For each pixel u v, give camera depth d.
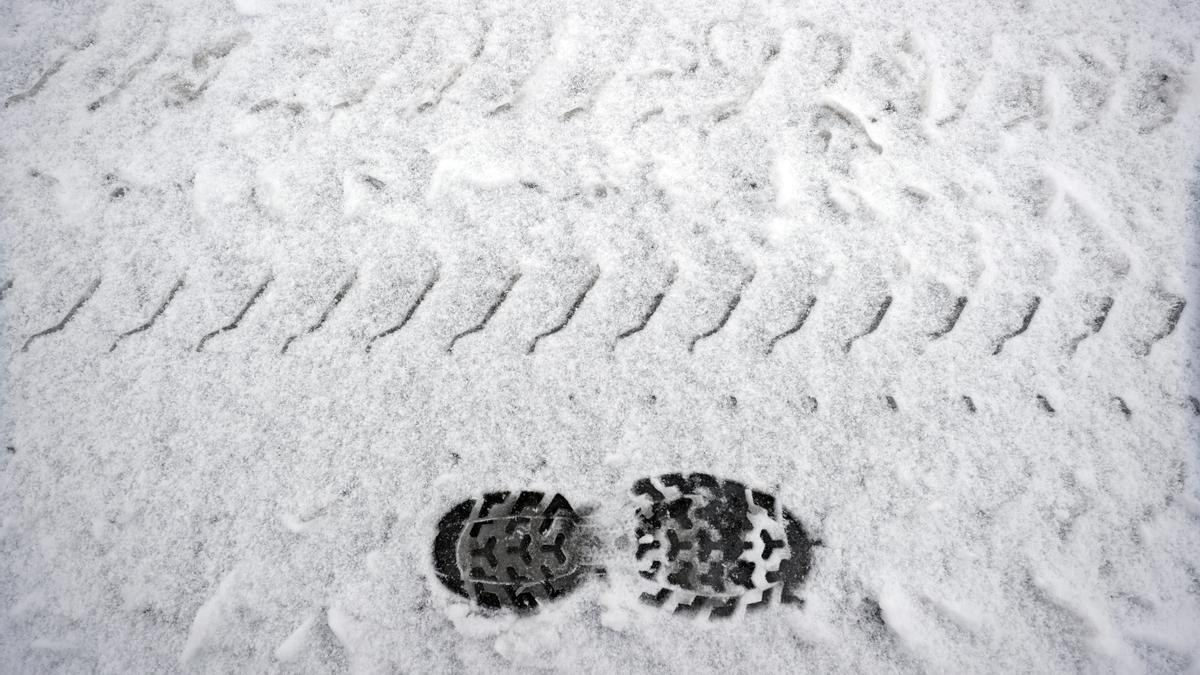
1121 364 0.90
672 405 0.91
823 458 0.90
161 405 0.93
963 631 0.86
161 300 0.96
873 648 0.86
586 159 0.98
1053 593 0.86
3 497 0.92
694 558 0.88
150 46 1.03
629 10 1.02
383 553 0.89
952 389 0.91
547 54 1.01
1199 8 0.99
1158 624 0.85
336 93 1.00
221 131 1.00
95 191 0.99
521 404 0.92
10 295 0.96
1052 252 0.93
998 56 0.99
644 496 0.89
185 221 0.97
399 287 0.95
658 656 0.86
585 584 0.88
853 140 0.97
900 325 0.92
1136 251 0.93
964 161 0.96
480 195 0.97
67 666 0.87
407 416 0.92
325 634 0.87
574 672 0.86
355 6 1.03
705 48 1.00
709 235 0.95
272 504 0.90
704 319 0.93
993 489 0.88
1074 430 0.89
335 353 0.93
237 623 0.88
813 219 0.95
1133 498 0.88
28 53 1.03
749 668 0.86
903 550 0.87
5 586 0.90
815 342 0.92
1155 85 0.97
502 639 0.87
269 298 0.95
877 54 0.99
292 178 0.98
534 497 0.90
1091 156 0.95
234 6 1.04
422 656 0.87
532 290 0.94
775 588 0.87
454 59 1.01
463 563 0.88
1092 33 0.99
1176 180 0.94
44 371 0.94
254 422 0.92
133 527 0.90
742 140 0.97
